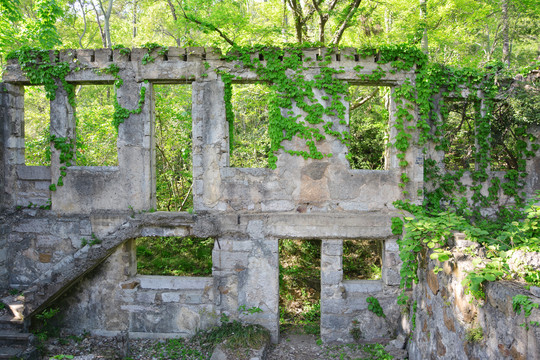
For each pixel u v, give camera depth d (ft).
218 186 25.23
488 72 27.76
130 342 25.12
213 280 25.34
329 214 24.86
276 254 25.12
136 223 24.88
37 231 26.09
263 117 49.98
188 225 25.11
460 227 18.52
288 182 25.02
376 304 24.84
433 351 18.53
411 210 24.79
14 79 25.89
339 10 37.52
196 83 25.13
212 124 25.17
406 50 24.44
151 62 25.22
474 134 28.99
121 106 25.52
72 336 25.36
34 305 23.35
